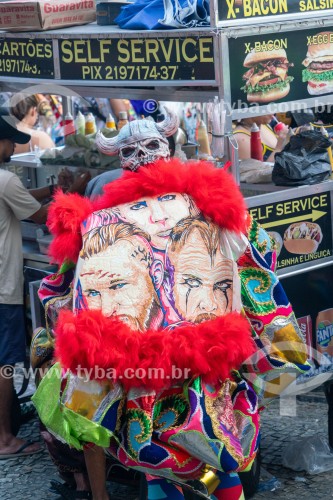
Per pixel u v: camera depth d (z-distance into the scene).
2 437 4.54
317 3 4.07
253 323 3.32
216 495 3.17
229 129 3.81
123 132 3.40
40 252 4.78
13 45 4.67
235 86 3.79
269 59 3.91
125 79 4.11
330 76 4.18
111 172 4.21
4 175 4.43
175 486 3.18
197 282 3.14
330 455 4.19
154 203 3.23
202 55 3.79
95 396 3.05
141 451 2.95
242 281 3.33
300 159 4.32
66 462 3.89
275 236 4.17
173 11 3.90
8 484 4.24
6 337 4.47
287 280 4.25
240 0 3.76
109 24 4.52
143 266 3.11
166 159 3.42
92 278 3.11
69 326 2.95
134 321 3.05
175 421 3.00
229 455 2.93
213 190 3.20
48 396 3.19
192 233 3.18
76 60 4.31
